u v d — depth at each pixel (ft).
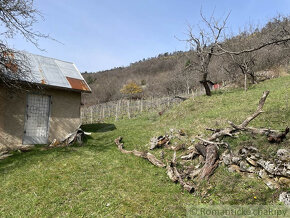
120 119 54.54
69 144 26.76
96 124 48.06
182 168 17.52
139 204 12.97
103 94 141.28
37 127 28.04
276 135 16.39
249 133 19.25
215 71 87.30
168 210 12.21
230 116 29.01
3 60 23.32
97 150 24.62
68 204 13.10
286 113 24.40
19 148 25.64
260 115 25.93
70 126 31.14
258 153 15.20
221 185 13.96
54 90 29.96
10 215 12.05
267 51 70.23
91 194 14.28
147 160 20.39
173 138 24.91
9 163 20.25
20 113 26.66
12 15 21.48
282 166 12.84
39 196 14.03
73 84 31.55
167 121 37.83
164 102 64.03
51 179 16.52
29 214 12.11
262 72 65.62
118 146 25.08
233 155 16.20
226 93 49.39
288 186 11.88
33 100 28.07
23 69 25.95
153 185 15.55
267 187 12.58
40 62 32.96
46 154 22.79
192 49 51.70
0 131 24.85
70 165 19.48
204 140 18.86
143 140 27.20
